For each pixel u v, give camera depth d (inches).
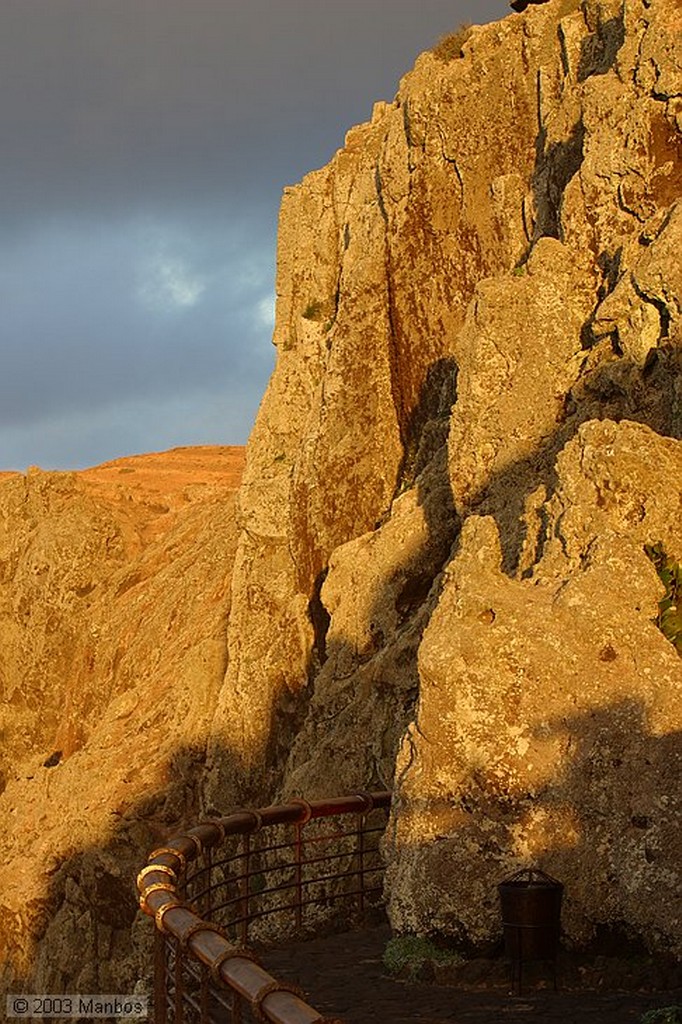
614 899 474.0
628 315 759.7
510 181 1120.2
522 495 802.8
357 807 604.4
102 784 1457.9
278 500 1390.3
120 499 2197.3
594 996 451.5
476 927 486.6
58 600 1989.4
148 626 1772.9
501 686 495.2
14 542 2135.8
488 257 1155.9
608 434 556.4
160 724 1501.0
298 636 1282.0
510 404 829.2
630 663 491.5
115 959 1373.0
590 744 484.4
